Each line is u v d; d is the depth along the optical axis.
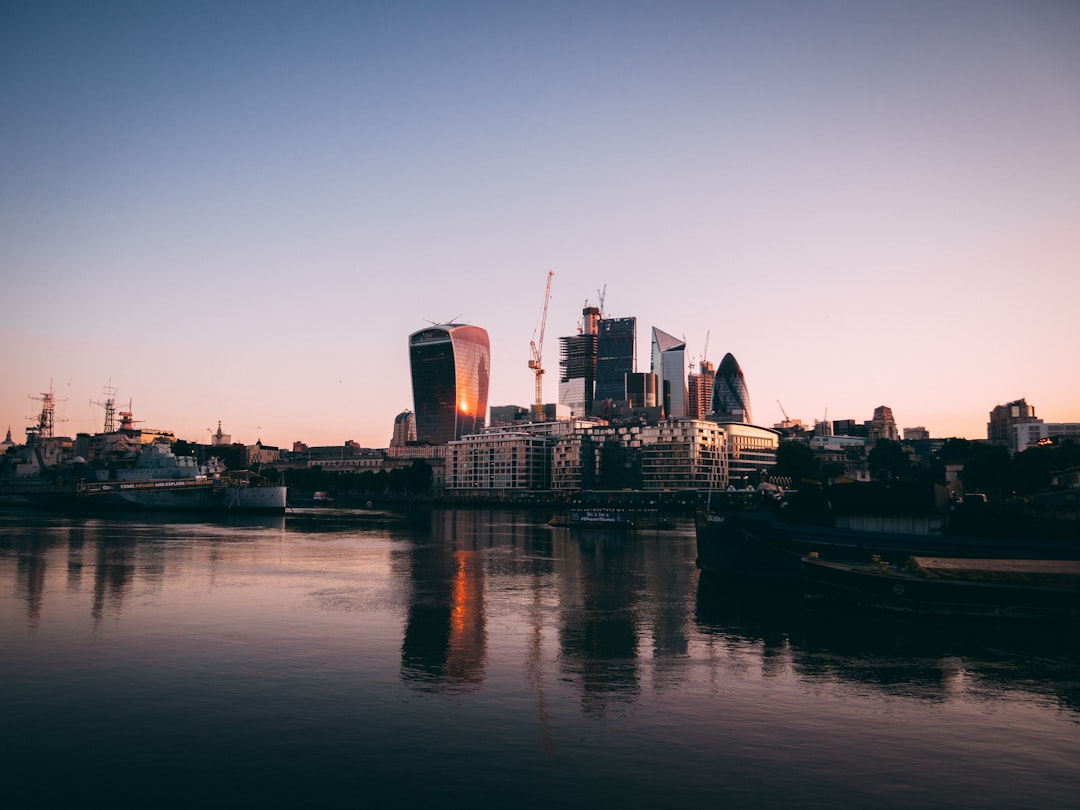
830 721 35.47
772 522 80.50
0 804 26.67
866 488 77.56
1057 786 28.67
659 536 152.25
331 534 149.50
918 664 45.31
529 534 156.00
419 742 32.56
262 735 33.22
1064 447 193.62
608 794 27.72
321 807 26.64
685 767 30.11
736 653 47.97
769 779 29.06
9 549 106.69
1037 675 42.97
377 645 49.66
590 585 77.06
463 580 80.50
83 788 28.05
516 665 44.88
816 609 62.56
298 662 45.09
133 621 56.59
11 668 43.19
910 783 28.83
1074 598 55.12
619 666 44.78
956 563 60.66
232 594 69.44
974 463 198.38
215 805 26.77
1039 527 68.19
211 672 42.78
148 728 33.97
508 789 28.06
